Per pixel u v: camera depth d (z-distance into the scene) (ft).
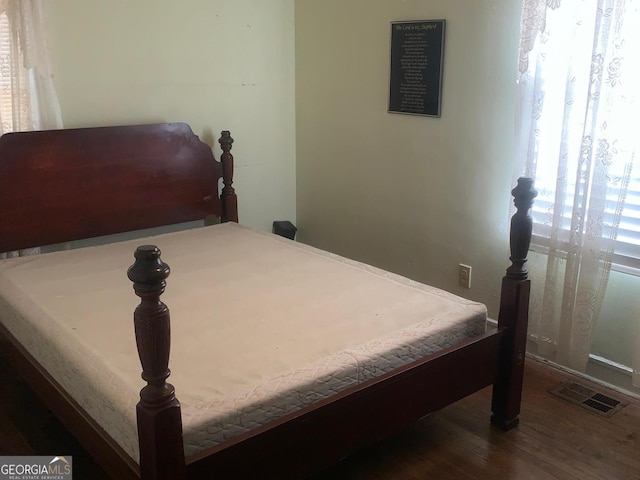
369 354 6.62
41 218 10.14
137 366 6.39
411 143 11.05
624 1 7.67
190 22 11.41
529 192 7.30
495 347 7.68
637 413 8.46
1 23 9.37
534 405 8.63
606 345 9.08
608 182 8.24
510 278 7.58
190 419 5.42
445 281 11.05
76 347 6.84
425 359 6.96
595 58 8.00
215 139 12.23
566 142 8.51
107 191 10.74
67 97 10.44
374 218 12.07
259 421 5.81
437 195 10.82
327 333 7.11
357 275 9.04
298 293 8.34
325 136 12.66
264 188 13.14
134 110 11.16
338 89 12.14
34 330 7.52
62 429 8.05
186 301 8.07
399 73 10.91
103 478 7.07
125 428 5.63
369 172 11.94
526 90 8.87
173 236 11.02
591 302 8.67
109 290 8.51
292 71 12.94
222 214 12.32
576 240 8.65
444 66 10.27
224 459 5.42
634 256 8.52
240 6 11.93
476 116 9.96
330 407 6.11
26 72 9.63
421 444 7.75
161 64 11.27
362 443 6.49
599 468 7.34
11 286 8.69
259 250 10.23
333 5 11.84
